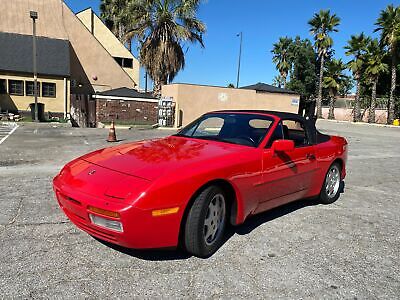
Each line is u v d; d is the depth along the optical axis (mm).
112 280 2758
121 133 15484
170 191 2838
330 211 4848
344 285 2859
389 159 10953
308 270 3080
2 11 27500
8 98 23500
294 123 4508
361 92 45344
